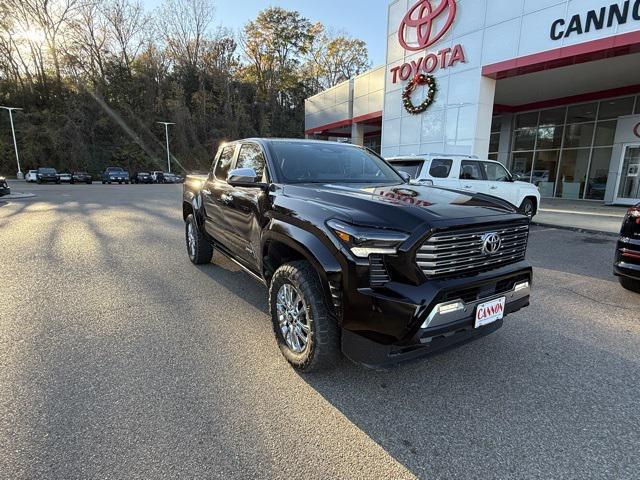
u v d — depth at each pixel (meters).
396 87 16.45
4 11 47.69
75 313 4.04
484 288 2.55
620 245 4.54
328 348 2.70
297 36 62.22
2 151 45.81
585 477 1.98
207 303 4.35
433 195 2.97
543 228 9.89
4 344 3.34
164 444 2.18
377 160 4.37
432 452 2.16
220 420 2.39
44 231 8.84
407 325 2.28
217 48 60.81
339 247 2.46
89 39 53.69
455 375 2.94
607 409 2.54
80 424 2.33
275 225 3.03
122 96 53.47
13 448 2.12
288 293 2.98
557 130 18.05
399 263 2.33
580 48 10.38
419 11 14.77
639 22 9.30
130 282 5.09
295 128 63.88
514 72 12.31
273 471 2.01
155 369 2.96
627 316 4.07
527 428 2.36
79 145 47.78
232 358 3.14
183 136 54.72
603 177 16.39
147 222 10.37
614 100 15.78
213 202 4.79
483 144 13.48
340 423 2.39
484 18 12.55
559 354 3.26
